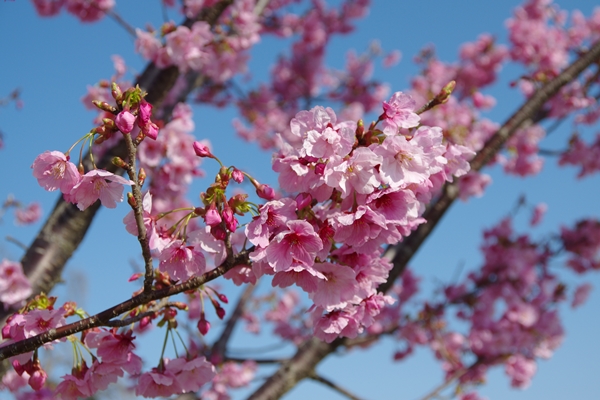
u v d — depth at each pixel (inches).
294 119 85.4
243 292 292.5
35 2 257.1
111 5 245.9
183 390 100.7
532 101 215.5
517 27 326.3
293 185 86.5
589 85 263.9
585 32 326.3
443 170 91.6
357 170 82.4
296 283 88.0
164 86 189.6
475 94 289.1
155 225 86.4
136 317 88.0
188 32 189.0
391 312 330.6
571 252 323.9
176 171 198.2
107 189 85.1
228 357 261.4
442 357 312.3
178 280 88.8
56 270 159.9
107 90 181.2
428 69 337.7
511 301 303.9
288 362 201.2
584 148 313.1
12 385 149.1
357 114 392.5
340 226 85.1
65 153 82.8
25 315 90.9
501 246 315.3
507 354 299.7
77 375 95.7
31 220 310.5
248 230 82.4
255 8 248.2
